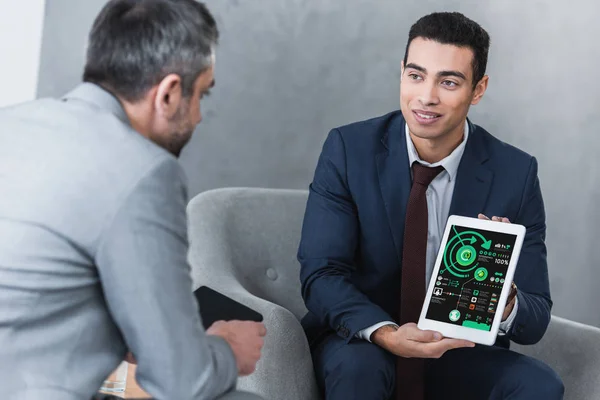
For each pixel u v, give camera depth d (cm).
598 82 335
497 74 332
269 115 322
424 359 234
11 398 140
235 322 173
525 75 333
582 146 337
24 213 142
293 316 224
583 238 340
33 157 146
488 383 222
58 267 142
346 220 239
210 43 158
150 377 144
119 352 153
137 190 143
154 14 153
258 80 320
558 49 333
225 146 321
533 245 242
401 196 238
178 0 155
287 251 271
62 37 307
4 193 144
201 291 187
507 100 333
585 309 341
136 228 142
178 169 150
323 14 321
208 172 322
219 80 318
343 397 213
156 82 154
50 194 142
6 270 140
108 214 142
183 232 150
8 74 309
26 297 141
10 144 148
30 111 153
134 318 142
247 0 316
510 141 335
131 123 156
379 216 238
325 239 237
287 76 322
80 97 154
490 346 232
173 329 143
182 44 153
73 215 142
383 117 250
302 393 219
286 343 218
